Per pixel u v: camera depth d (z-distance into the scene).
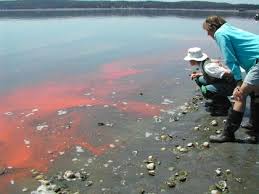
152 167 2.70
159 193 2.40
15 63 6.69
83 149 3.08
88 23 13.87
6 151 3.09
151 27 12.56
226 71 3.54
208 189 2.41
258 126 3.20
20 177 2.67
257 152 2.86
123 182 2.54
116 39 9.77
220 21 2.97
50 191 2.47
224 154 2.85
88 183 2.55
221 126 3.39
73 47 8.45
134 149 3.03
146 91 4.73
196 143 3.07
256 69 2.77
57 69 6.17
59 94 4.68
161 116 3.77
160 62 6.69
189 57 3.69
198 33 10.74
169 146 3.06
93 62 6.74
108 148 3.08
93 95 4.61
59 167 2.79
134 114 3.87
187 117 3.69
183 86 4.92
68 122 3.69
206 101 4.13
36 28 12.14
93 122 3.66
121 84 5.14
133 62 6.73
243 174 2.56
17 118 3.85
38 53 7.67
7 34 10.66
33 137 3.36
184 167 2.70
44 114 3.95
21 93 4.75
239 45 2.84
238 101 2.92
